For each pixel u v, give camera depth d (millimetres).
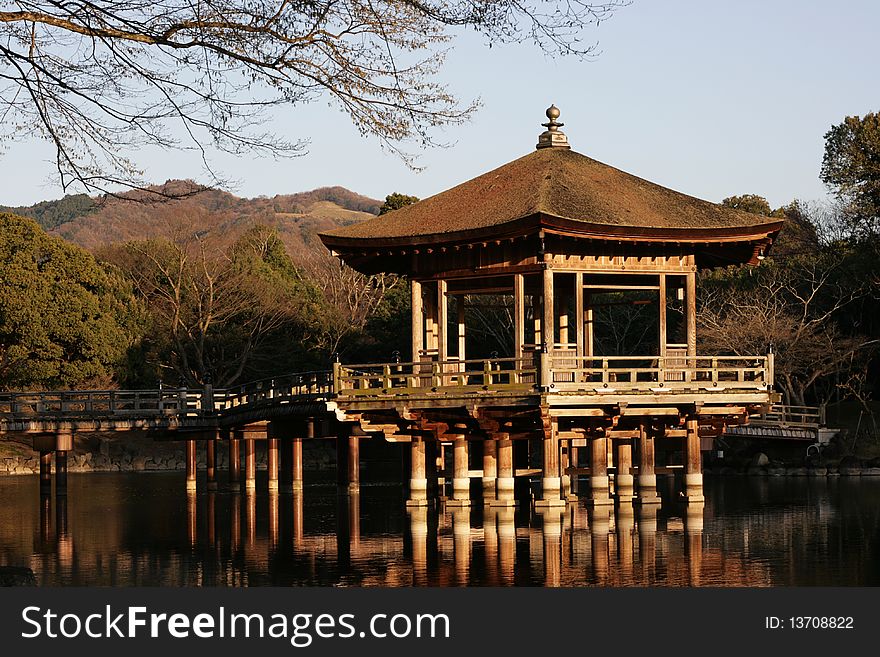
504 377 39844
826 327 60656
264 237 81688
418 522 31188
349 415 32625
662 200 33844
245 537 29594
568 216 30875
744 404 31656
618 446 33312
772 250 69812
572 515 31859
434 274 33250
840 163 69375
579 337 31719
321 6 17766
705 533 28266
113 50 18078
